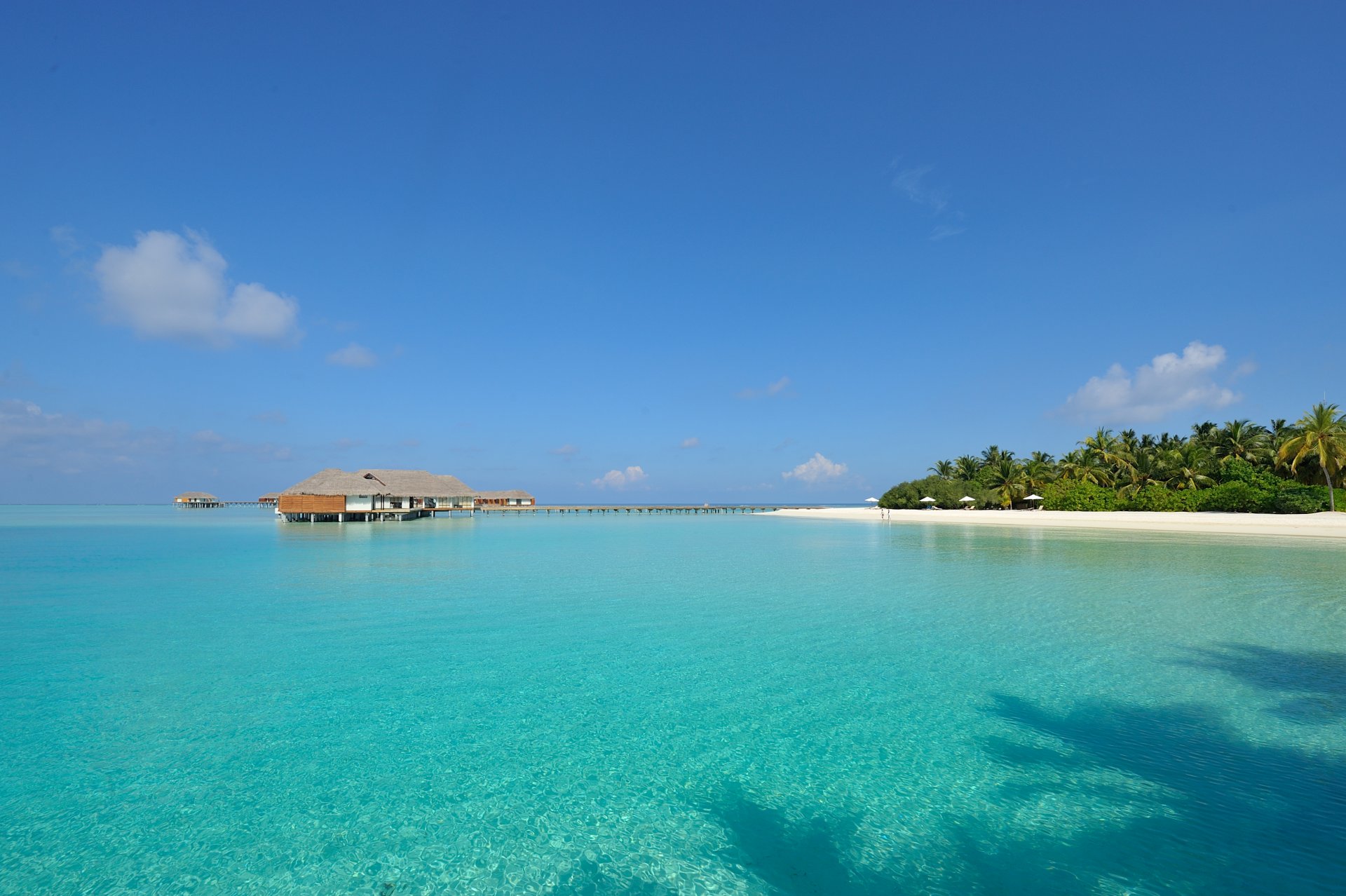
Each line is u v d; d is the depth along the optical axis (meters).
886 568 24.31
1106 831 5.73
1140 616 14.62
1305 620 14.12
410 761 7.15
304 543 37.62
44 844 5.50
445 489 77.69
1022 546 33.09
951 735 7.85
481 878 5.11
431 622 14.26
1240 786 6.51
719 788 6.59
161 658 11.13
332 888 4.97
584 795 6.43
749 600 17.16
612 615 15.03
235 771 6.86
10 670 10.41
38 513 115.50
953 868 5.24
